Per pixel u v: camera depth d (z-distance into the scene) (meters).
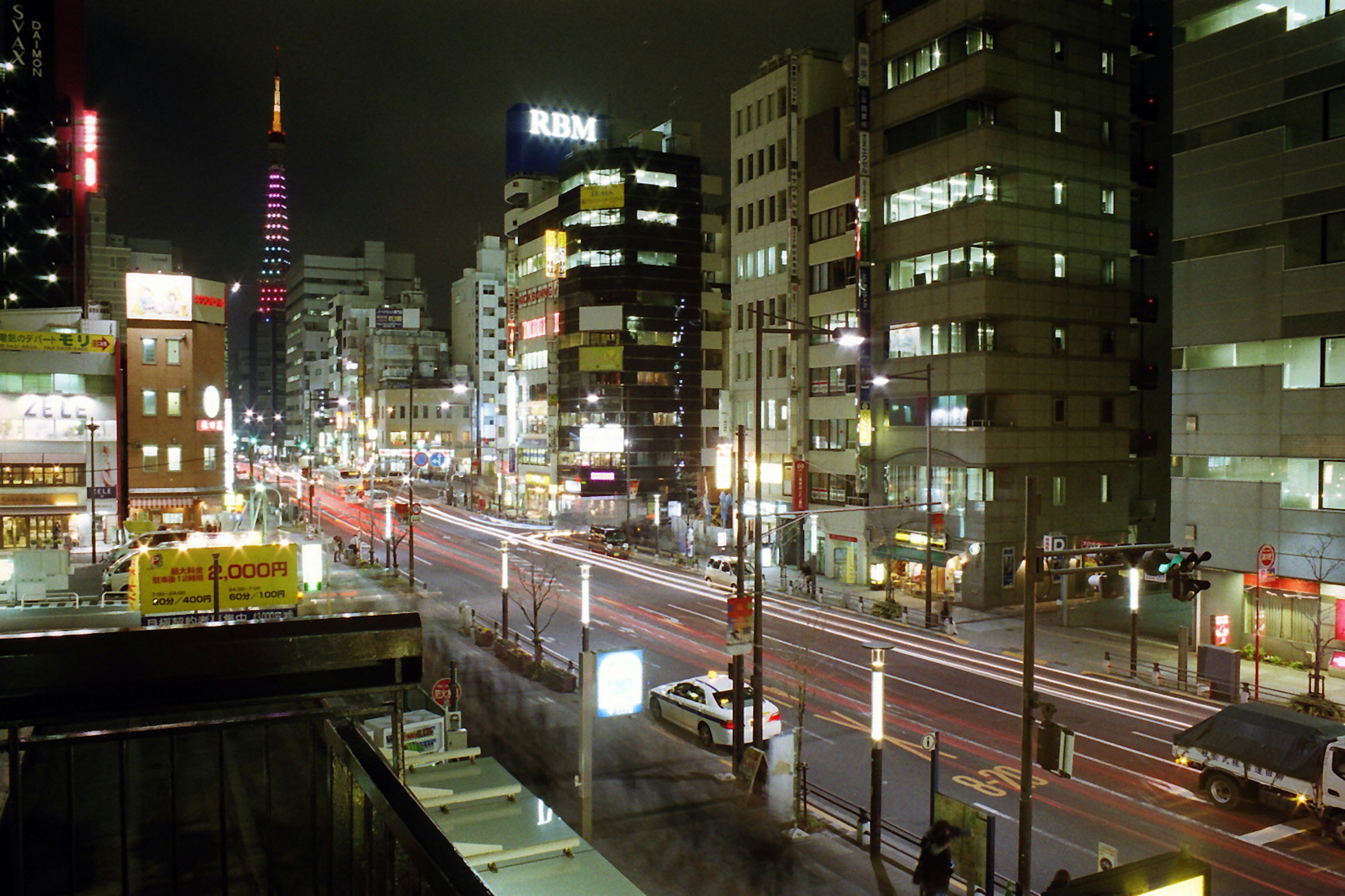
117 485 66.44
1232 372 36.94
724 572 55.41
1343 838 20.14
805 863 18.84
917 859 19.14
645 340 90.00
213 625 3.68
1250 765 21.78
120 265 125.94
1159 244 57.69
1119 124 53.81
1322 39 33.44
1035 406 50.00
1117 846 20.28
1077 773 24.77
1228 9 36.91
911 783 23.98
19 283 84.12
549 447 96.75
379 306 163.62
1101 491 52.66
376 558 65.94
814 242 61.50
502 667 35.06
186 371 72.31
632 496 89.06
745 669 28.67
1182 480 38.78
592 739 20.45
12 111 83.44
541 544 75.25
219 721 4.01
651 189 90.38
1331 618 33.91
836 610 48.12
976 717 29.58
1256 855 19.77
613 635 41.00
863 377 55.12
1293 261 34.66
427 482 136.25
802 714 22.73
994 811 22.22
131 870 7.34
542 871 12.39
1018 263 49.50
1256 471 36.22
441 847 3.29
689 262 92.19
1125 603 46.69
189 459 72.25
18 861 3.47
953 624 41.97
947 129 50.75
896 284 54.44
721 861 18.86
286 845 7.70
